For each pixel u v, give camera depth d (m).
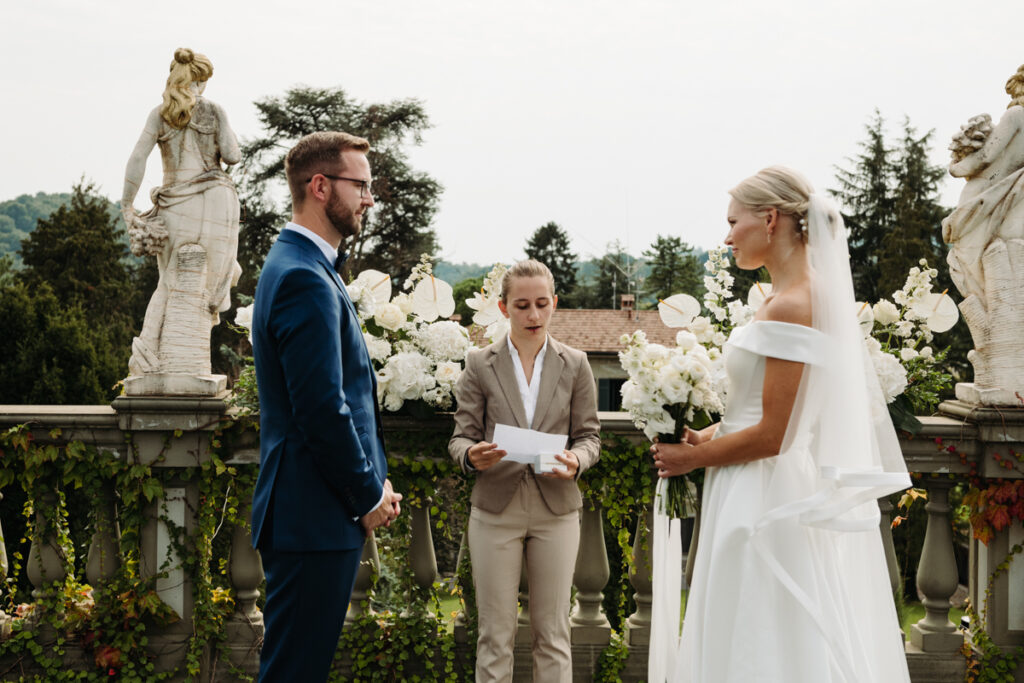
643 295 40.69
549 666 3.32
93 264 35.16
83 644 3.74
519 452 3.23
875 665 2.84
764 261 2.80
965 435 3.70
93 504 3.70
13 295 21.97
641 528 3.86
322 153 2.72
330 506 2.63
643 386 2.88
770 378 2.64
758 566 2.67
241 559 3.84
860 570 2.87
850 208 33.41
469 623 3.80
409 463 3.72
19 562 3.80
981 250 3.69
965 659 3.79
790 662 2.64
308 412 2.48
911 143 32.84
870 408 2.78
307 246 2.70
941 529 3.82
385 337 3.79
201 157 3.71
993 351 3.68
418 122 32.88
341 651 3.83
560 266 47.50
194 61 3.66
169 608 3.75
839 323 2.63
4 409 3.73
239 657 3.84
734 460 2.73
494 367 3.40
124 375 23.28
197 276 3.71
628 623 3.90
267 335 2.60
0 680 3.72
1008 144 3.63
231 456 3.75
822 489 2.70
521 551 3.37
